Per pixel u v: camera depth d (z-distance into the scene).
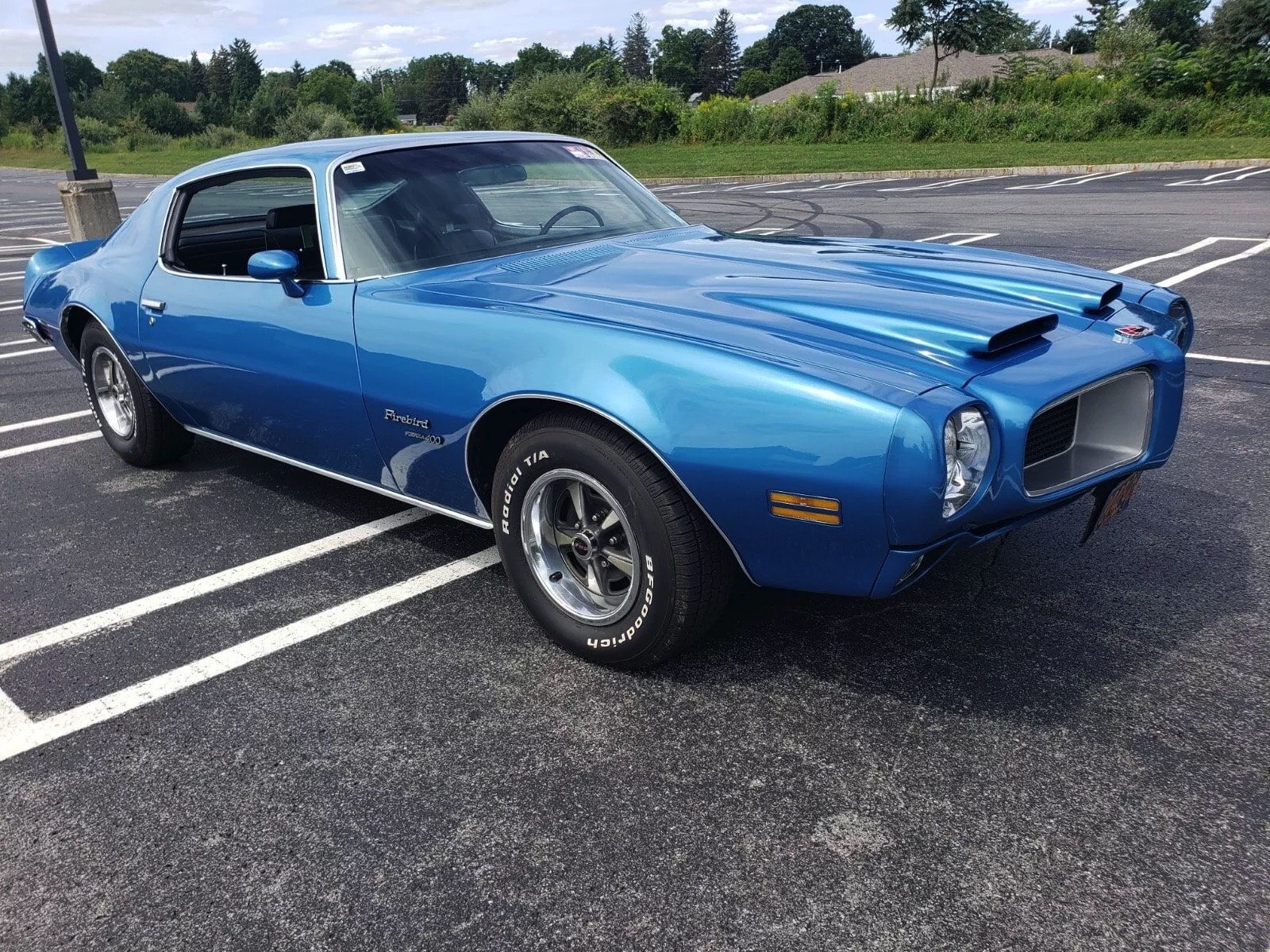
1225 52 26.28
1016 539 3.44
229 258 4.19
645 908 1.91
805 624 2.94
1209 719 2.39
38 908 2.00
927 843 2.03
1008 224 11.56
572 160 3.89
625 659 2.67
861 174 20.77
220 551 3.71
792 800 2.19
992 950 1.77
